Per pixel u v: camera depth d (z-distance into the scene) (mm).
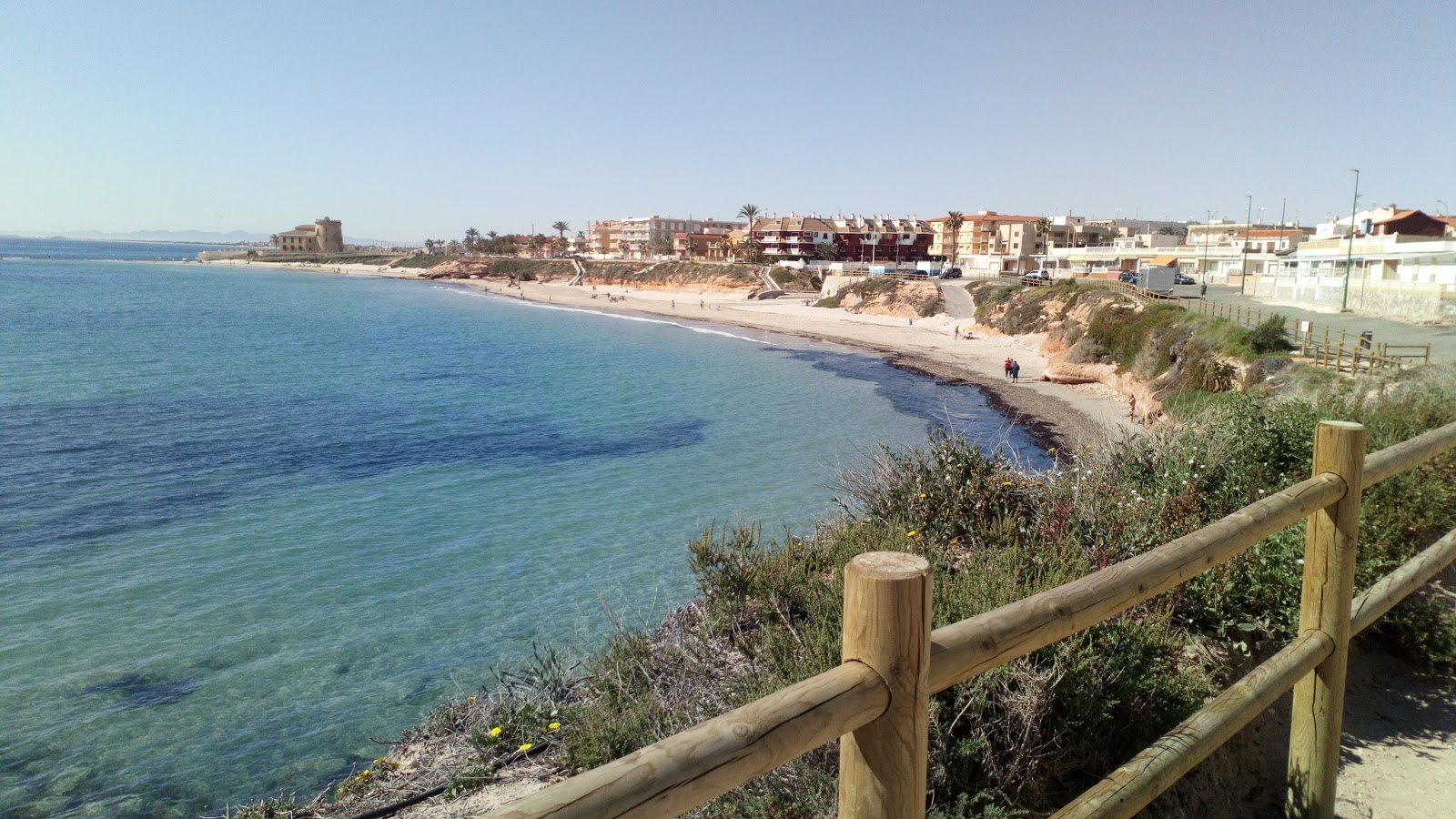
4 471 24344
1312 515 2861
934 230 132125
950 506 6762
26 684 11797
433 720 8102
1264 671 2584
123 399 37219
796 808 3502
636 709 5461
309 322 79625
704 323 84125
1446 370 13133
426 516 20281
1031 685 3516
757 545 7699
